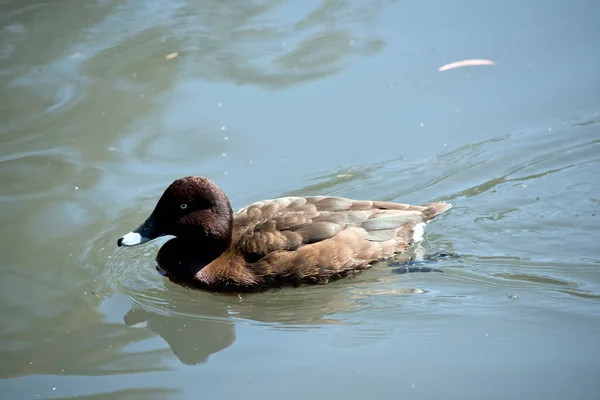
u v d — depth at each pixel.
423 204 12.20
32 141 13.52
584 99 14.32
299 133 13.86
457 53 15.64
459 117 14.16
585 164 12.82
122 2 17.09
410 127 13.98
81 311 10.47
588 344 9.35
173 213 10.80
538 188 12.41
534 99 14.45
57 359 9.52
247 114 14.24
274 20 16.66
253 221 11.09
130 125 13.91
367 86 14.94
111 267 11.30
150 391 8.93
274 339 9.89
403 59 15.52
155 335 10.09
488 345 9.47
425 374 9.02
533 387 8.72
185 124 13.98
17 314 10.30
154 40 15.89
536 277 10.73
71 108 14.24
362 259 10.85
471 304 10.30
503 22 16.47
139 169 12.99
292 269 10.55
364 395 8.72
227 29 16.31
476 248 11.37
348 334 9.88
